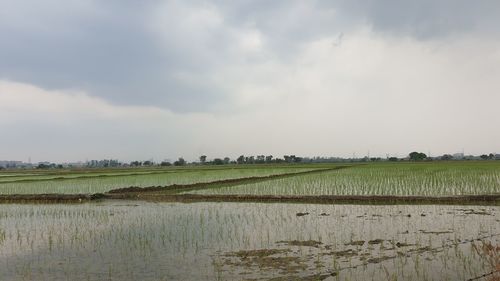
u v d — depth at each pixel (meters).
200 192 25.77
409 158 124.94
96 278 9.03
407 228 13.42
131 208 20.20
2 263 10.34
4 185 33.22
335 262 9.70
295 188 26.30
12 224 16.08
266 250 10.98
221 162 129.75
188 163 144.00
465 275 8.58
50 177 44.50
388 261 9.70
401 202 19.81
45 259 10.62
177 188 30.98
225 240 12.26
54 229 14.70
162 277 8.97
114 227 14.79
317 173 42.56
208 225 14.70
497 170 37.91
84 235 13.45
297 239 12.20
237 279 8.70
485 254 9.48
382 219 15.18
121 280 8.86
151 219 16.36
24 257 10.86
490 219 14.68
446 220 14.65
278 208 18.78
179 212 18.17
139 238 12.73
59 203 23.45
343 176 35.00
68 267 9.88
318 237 12.42
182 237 12.77
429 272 8.83
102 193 26.11
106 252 11.17
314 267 9.39
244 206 19.83
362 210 17.55
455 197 19.36
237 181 36.62
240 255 10.55
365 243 11.53
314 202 20.84
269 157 143.62
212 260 10.14
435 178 29.78
